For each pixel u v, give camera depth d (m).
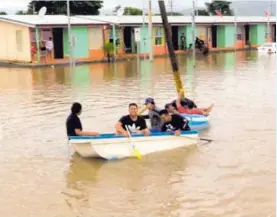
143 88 22.55
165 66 33.28
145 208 8.80
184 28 46.41
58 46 37.97
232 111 16.70
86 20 39.31
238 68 31.14
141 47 42.72
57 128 14.75
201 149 12.20
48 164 11.37
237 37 52.56
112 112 16.91
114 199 9.26
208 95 20.20
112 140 11.41
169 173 10.55
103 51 39.41
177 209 8.70
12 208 8.95
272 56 41.34
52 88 23.39
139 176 10.42
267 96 19.61
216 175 10.31
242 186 9.62
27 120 15.99
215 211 8.56
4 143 13.22
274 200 8.91
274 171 10.41
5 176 10.62
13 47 36.28
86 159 11.64
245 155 11.61
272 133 13.56
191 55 43.66
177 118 12.44
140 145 11.75
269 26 55.44
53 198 9.38
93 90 22.36
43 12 37.88
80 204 9.07
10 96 21.22
